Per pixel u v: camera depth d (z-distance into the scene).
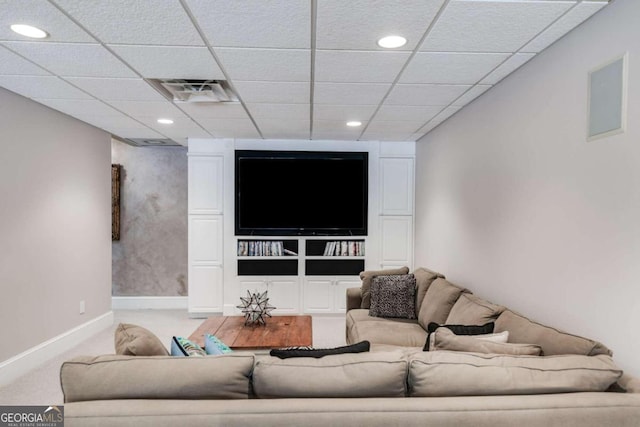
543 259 2.26
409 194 5.15
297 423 1.34
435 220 4.29
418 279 3.70
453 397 1.42
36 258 3.33
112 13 1.79
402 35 2.02
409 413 1.35
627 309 1.65
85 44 2.13
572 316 2.00
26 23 1.88
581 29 1.92
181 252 5.48
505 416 1.35
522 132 2.48
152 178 5.43
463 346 1.74
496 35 2.03
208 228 5.01
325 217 5.07
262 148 5.01
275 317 3.62
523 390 1.43
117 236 5.41
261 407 1.36
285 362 1.49
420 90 2.95
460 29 1.96
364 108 3.46
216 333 3.09
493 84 2.82
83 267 4.02
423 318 3.19
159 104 3.32
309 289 5.08
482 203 3.07
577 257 1.97
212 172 4.99
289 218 5.04
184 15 1.81
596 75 1.82
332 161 5.05
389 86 2.86
